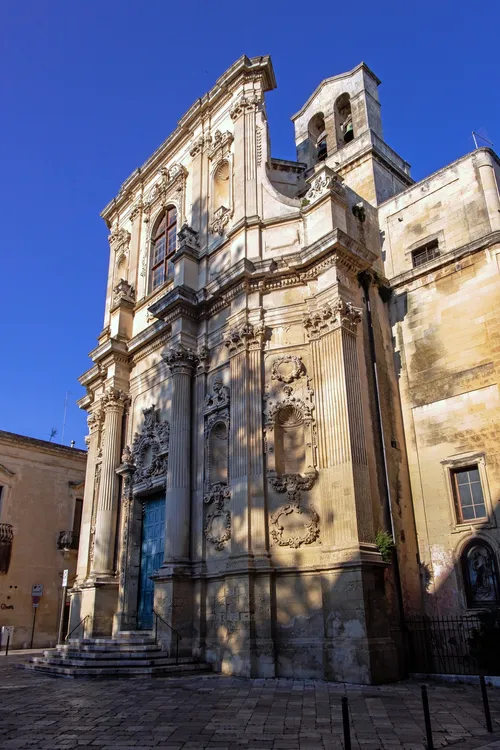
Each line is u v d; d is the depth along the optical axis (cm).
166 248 2422
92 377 2483
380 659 1251
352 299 1622
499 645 1236
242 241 1869
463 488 1559
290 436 1587
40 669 1588
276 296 1725
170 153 2511
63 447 3409
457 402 1609
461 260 1694
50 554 3216
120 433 2267
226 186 2170
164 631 1608
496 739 734
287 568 1434
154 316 2044
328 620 1326
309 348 1619
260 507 1516
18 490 3170
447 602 1492
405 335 1761
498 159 1836
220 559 1619
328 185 1738
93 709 983
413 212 1897
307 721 857
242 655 1392
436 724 826
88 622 2008
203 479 1747
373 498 1479
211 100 2270
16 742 754
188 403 1869
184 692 1151
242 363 1677
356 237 1838
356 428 1456
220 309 1886
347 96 2484
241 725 838
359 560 1302
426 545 1567
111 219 2873
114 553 2114
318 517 1448
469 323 1639
